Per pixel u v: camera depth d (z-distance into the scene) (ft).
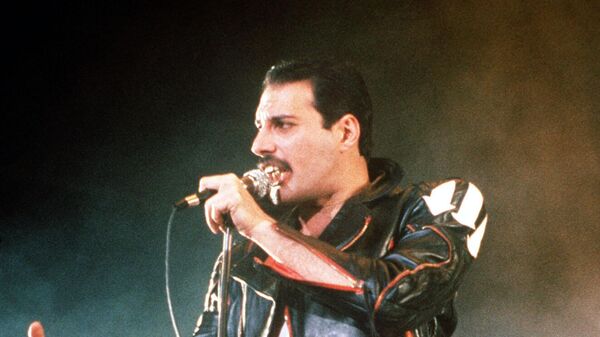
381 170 18.17
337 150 17.49
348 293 15.34
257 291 17.12
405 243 16.16
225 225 16.19
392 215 17.33
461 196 17.11
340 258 15.60
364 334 15.90
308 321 16.44
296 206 18.13
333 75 17.62
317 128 17.34
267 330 16.84
